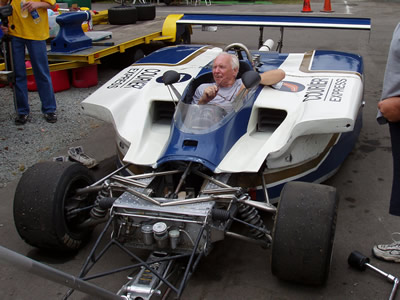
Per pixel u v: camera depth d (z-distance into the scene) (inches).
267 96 140.9
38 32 209.9
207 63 181.3
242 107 132.8
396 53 101.5
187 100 141.6
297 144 133.2
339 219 142.8
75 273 118.4
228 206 111.4
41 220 112.5
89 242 132.1
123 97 151.9
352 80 152.4
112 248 129.0
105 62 334.6
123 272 118.6
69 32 267.0
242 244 130.2
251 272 118.1
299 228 99.1
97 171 176.4
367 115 234.8
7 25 203.8
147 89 157.0
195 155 116.4
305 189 104.5
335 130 128.4
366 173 173.5
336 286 112.3
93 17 375.6
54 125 224.5
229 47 164.6
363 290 110.9
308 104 136.3
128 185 118.2
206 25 205.9
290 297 108.8
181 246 107.8
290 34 476.4
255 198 131.9
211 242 107.0
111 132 217.6
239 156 124.0
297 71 163.0
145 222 108.3
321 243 98.2
